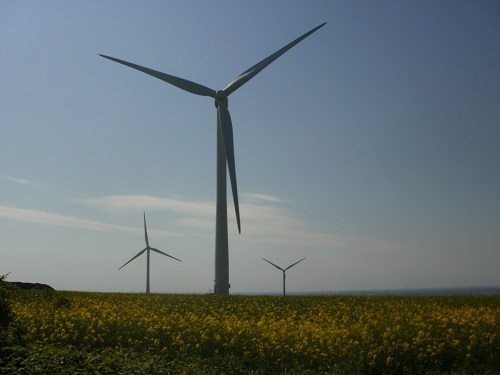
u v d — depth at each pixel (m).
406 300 30.00
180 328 19.50
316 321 22.64
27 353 15.27
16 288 19.80
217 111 43.19
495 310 21.55
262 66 43.97
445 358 14.51
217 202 42.69
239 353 16.86
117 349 17.31
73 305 28.95
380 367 14.38
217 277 41.84
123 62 44.56
